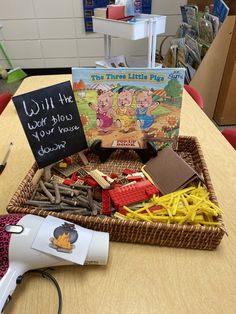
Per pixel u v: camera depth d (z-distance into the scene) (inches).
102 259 23.0
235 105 97.6
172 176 29.3
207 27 86.4
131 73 31.3
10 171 35.6
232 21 82.9
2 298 19.5
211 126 45.8
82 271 23.6
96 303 21.4
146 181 30.2
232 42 86.8
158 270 23.7
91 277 23.2
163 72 31.0
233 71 89.7
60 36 134.6
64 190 28.9
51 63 143.3
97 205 27.9
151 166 32.4
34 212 24.9
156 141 35.1
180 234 24.0
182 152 37.7
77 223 24.8
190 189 28.3
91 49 138.8
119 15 71.5
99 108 33.3
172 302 21.3
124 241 26.0
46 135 30.8
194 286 22.4
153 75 31.3
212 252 25.1
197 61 92.6
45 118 30.5
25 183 28.6
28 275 23.4
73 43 136.8
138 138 34.9
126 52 139.2
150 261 24.4
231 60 89.1
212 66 92.1
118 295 21.9
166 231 23.9
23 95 28.8
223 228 23.4
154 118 33.7
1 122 47.5
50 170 33.0
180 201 27.0
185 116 49.0
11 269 21.2
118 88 32.2
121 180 30.8
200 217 25.2
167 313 20.6
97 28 75.7
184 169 28.9
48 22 130.4
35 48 138.3
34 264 22.1
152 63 76.4
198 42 94.0
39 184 30.3
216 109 103.6
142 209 26.5
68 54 140.3
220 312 20.6
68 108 32.0
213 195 26.8
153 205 26.9
